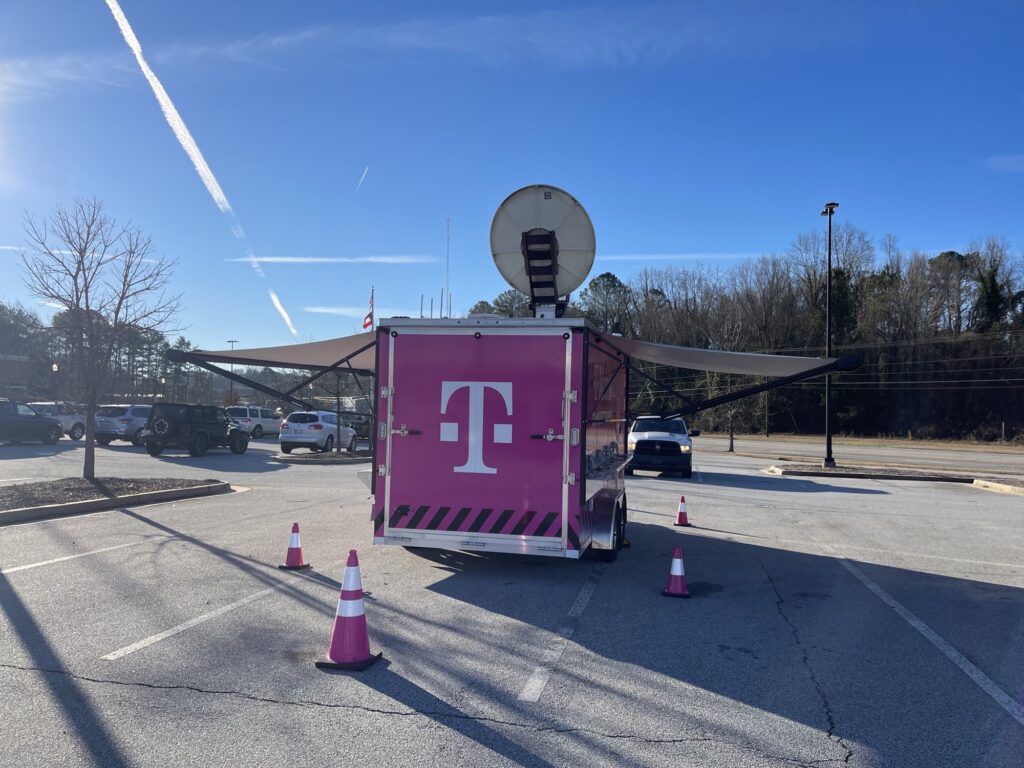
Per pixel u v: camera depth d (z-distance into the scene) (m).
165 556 8.48
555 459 7.32
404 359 7.65
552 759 3.84
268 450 29.05
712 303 70.44
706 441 52.28
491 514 7.44
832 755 3.97
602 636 6.04
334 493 15.20
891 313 65.94
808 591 7.78
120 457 23.30
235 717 4.25
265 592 6.97
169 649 5.37
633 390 25.77
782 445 48.53
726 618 6.68
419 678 4.95
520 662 5.35
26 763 3.67
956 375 62.59
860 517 13.57
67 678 4.79
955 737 4.23
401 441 7.65
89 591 6.90
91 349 14.16
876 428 64.50
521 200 9.06
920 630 6.41
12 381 38.03
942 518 13.65
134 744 3.89
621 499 9.87
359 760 3.77
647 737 4.14
